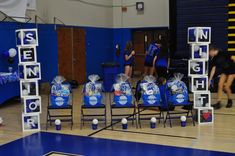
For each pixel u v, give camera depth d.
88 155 3.96
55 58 9.72
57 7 9.88
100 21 12.14
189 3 9.84
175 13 10.38
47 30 9.38
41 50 9.15
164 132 4.91
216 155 3.86
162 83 5.86
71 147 4.28
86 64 11.29
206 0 9.52
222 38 9.30
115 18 13.04
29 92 5.14
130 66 9.41
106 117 5.88
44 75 9.28
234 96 7.99
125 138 4.64
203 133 4.82
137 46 12.96
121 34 13.02
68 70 10.34
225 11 9.21
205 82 5.30
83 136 4.78
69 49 10.37
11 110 6.97
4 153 4.09
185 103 5.27
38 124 5.17
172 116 5.79
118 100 5.09
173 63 9.21
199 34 5.21
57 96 5.13
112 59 13.05
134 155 3.91
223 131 4.91
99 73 12.07
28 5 8.54
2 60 7.62
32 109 5.14
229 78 6.56
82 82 11.09
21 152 4.11
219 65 6.41
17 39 5.13
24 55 5.09
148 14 12.51
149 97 5.09
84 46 11.16
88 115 5.63
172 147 4.19
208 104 5.34
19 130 5.20
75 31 10.65
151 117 5.57
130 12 12.80
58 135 4.86
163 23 12.25
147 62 9.32
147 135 4.77
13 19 8.05
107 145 4.33
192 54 5.29
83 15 11.13
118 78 5.19
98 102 5.13
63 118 5.90
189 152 3.98
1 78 7.07
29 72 5.11
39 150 4.18
